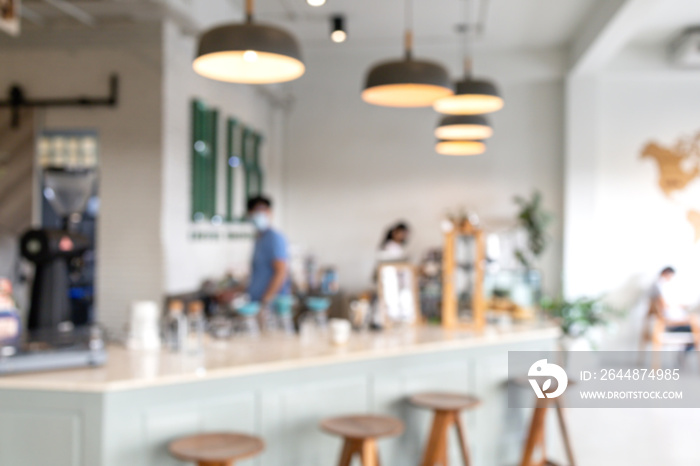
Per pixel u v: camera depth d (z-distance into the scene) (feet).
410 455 13.76
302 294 25.32
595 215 28.89
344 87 30.86
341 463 11.73
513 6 24.16
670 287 29.32
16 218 19.57
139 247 19.01
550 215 28.19
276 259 16.44
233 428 11.41
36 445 10.07
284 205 31.45
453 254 16.01
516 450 15.25
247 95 27.25
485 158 30.19
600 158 29.89
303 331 13.98
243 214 26.61
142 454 10.39
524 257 28.91
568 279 28.84
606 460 17.58
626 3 20.24
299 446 12.26
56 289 12.68
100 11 18.31
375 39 28.17
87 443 9.95
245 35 9.91
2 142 19.60
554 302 27.55
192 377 10.81
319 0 15.48
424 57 29.66
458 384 14.35
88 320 19.61
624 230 29.68
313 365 12.34
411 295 16.19
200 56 10.14
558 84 29.73
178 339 12.75
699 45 26.32
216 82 23.49
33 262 12.57
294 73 10.92
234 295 19.94
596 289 28.84
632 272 29.63
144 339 12.82
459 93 14.57
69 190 18.17
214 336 14.07
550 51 29.14
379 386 13.29
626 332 29.55
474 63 29.60
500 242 29.91
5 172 19.60
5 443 10.13
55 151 19.53
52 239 12.48
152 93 18.97
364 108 30.86
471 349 14.57
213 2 21.21
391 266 16.02
